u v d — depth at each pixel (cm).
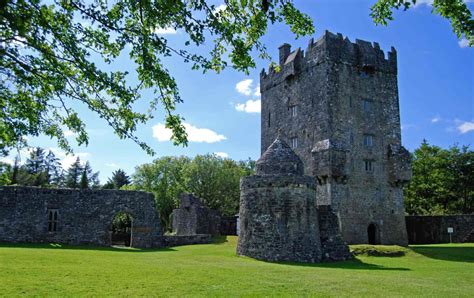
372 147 4531
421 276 2152
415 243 5106
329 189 4147
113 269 1841
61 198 3372
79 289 1387
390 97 4775
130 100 1009
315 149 4325
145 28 980
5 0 735
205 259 2523
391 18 1134
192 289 1478
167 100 1054
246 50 1031
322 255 2861
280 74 5112
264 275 1895
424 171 6944
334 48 4506
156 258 2462
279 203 2758
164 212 7112
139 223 3497
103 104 1057
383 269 2452
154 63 1001
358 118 4500
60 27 920
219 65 1071
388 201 4494
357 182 4331
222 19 1018
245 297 1377
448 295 1578
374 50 4781
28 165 9156
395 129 4725
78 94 1014
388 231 4419
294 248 2680
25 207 3272
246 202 2881
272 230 2720
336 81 4447
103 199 3462
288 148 3027
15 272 1611
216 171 7081
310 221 2784
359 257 3200
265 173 2923
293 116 4816
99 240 3378
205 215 4944
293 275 1947
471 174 6700
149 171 7219
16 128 1047
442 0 991
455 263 2936
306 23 1105
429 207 6825
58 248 2847
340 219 4119
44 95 1060
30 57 932
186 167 7088
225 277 1770
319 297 1426
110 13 953
